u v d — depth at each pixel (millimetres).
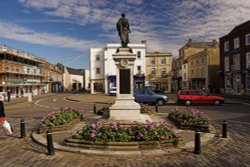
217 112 18719
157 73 57125
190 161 7016
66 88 93688
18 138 10133
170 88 56875
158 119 14031
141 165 6723
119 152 7594
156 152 7590
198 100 24516
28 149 8422
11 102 33094
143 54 48281
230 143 8969
